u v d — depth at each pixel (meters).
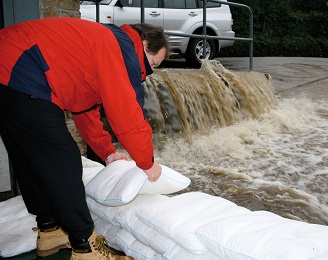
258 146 4.84
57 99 1.91
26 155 1.91
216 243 1.76
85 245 2.03
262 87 6.56
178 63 10.30
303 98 7.07
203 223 1.96
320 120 5.98
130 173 2.30
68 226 1.95
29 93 1.83
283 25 20.50
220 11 9.02
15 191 3.42
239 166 4.16
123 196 2.19
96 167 2.90
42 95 1.86
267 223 1.84
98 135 2.48
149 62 2.12
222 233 1.77
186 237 1.91
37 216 2.29
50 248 2.34
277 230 1.74
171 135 5.17
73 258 2.06
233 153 4.60
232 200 3.21
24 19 3.49
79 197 1.93
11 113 1.86
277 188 3.45
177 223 2.01
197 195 2.29
